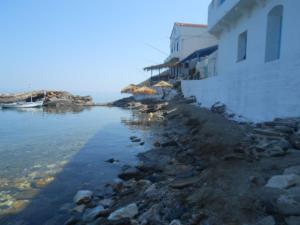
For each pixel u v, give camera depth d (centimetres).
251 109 1245
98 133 2072
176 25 4369
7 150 1494
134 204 597
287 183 459
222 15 1675
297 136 729
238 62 1634
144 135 1844
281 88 978
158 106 3219
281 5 1157
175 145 1331
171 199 570
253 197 443
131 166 1085
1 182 948
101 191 839
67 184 922
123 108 4747
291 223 365
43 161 1244
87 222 613
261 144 748
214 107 1723
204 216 445
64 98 5556
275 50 1279
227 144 906
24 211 720
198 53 3212
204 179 616
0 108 4994
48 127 2450
